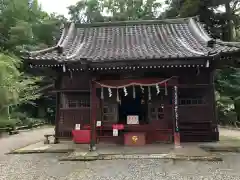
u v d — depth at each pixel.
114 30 14.48
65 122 11.59
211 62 10.45
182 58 9.44
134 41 12.93
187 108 11.20
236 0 23.05
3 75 17.09
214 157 8.00
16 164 8.00
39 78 23.88
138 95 12.77
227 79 21.89
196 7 21.83
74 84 11.62
